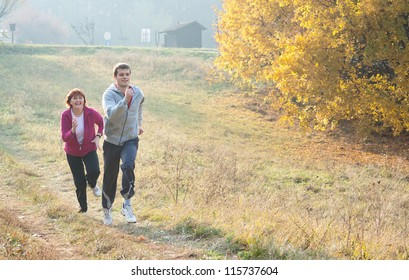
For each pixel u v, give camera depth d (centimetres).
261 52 4256
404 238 1317
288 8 3781
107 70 6562
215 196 1666
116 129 1252
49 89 5016
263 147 3722
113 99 1262
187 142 3203
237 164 2666
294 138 4147
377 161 3394
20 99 4303
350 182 2486
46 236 1138
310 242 1100
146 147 2891
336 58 3066
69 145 1348
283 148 3772
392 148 3872
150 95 5478
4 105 4084
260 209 1495
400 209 1945
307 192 2253
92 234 1112
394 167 3006
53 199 1527
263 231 1148
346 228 1314
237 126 4419
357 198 2119
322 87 3122
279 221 1373
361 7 2922
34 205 1428
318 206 1944
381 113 3484
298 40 3081
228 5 4409
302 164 3025
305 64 3070
